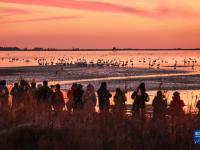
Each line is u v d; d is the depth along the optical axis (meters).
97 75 104.50
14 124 17.88
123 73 114.00
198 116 20.09
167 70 132.62
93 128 17.73
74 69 137.12
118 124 18.47
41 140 15.78
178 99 23.77
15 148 15.32
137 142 16.73
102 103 26.52
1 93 28.16
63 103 26.03
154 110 22.81
